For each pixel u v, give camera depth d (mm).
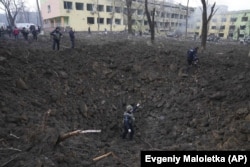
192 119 8891
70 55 14070
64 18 48594
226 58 15016
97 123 9359
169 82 12055
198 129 8156
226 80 11070
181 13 71188
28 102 8203
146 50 15758
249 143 6367
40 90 9531
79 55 14195
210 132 7691
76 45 17734
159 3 60125
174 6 68562
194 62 13102
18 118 6809
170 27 64688
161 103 10594
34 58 12227
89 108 10023
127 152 7094
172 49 17047
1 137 5805
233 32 74062
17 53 12148
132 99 11398
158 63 13727
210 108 9133
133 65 13516
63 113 8695
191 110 9453
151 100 11078
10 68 10000
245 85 9883
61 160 5348
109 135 8812
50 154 5410
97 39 23906
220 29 77125
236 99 9102
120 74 12977
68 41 20484
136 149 7441
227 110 8578
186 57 14641
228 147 6391
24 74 10039
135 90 11875
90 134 8250
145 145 7895
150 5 54750
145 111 10484
